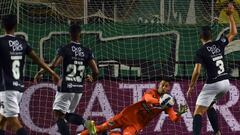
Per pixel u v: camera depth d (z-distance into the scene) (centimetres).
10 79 2231
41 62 2323
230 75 3381
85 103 3278
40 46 3347
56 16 3584
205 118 3291
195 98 3338
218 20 3684
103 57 3375
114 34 3412
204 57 2705
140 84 3356
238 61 3403
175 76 3375
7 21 2267
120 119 2777
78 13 3722
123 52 3397
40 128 3253
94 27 3403
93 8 3747
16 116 2262
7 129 3161
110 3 3781
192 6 3766
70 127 3225
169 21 3728
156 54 3412
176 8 3756
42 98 3266
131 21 3744
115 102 3312
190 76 3384
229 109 3331
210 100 2739
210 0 3791
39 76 2672
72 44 2780
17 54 2255
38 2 3547
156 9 3747
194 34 3441
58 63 2734
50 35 3366
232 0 3822
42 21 3416
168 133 3281
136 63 3388
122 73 3366
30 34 3350
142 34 3425
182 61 3409
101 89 3309
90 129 2706
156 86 3359
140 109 2766
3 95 2231
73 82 2780
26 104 3244
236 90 3356
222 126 3312
